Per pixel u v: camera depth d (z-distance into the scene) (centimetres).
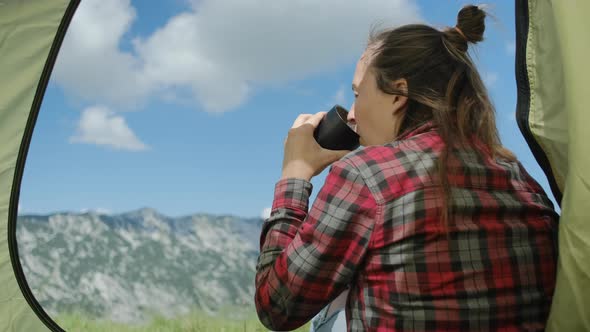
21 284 152
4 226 150
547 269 89
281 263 86
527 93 98
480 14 95
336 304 111
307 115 108
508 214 87
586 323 84
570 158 83
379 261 82
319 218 84
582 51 83
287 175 99
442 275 81
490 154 91
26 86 147
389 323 82
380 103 95
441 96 91
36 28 146
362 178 84
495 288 83
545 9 95
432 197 82
